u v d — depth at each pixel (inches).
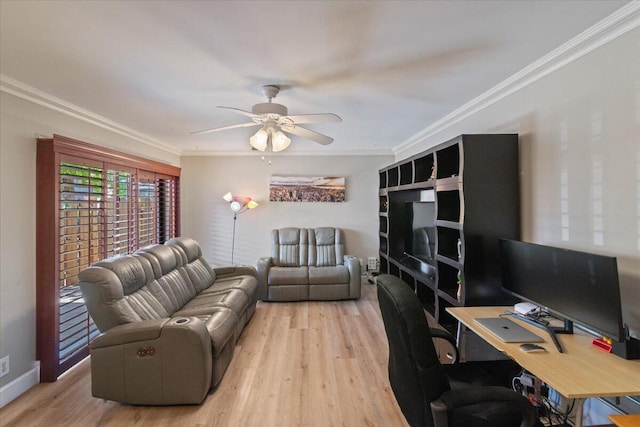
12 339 90.6
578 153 73.9
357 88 96.4
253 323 146.3
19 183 93.2
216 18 59.9
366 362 110.3
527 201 91.0
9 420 81.0
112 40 67.8
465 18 60.9
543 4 56.9
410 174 159.9
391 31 65.1
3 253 88.6
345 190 212.1
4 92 88.6
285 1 54.9
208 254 212.1
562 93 78.0
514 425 54.2
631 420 45.9
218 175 211.8
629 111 62.9
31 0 53.8
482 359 90.9
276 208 211.9
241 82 90.9
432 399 50.5
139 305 99.7
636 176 62.0
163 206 189.8
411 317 51.9
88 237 118.2
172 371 84.8
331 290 177.9
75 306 108.7
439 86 95.3
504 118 99.3
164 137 166.2
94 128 127.6
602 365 56.4
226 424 79.4
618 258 65.4
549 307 70.9
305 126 145.3
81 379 100.2
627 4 57.4
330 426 78.9
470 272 93.9
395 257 170.4
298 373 103.0
